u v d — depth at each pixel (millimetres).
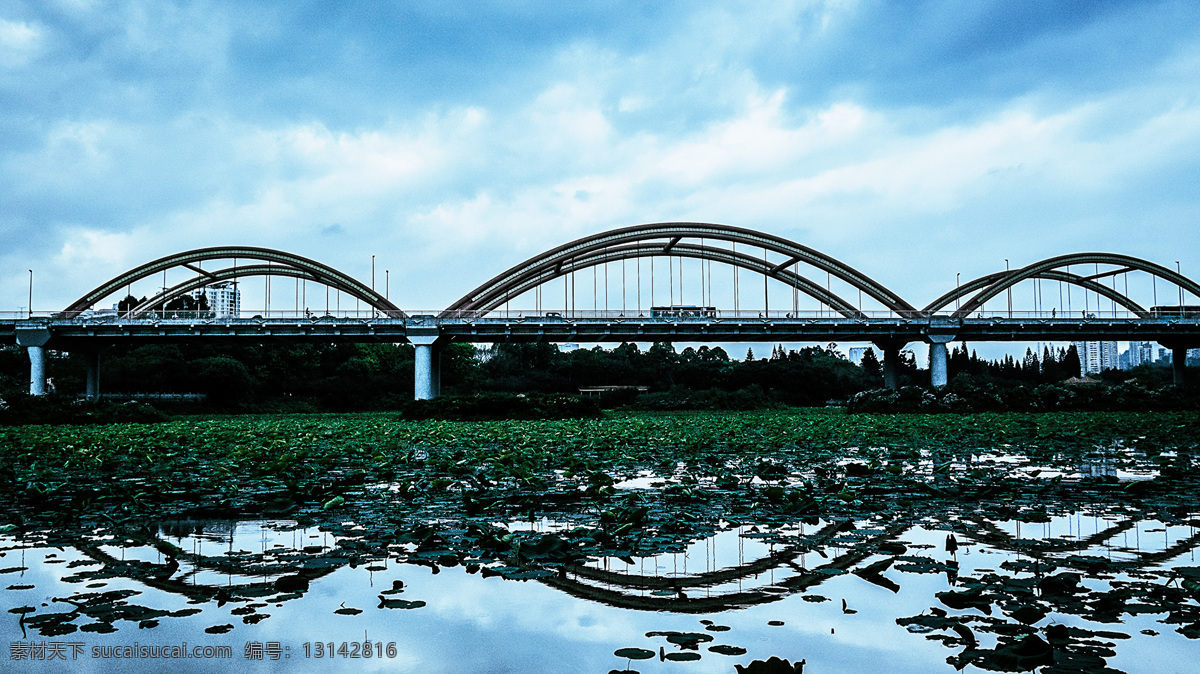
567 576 5336
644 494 8953
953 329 59469
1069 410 42469
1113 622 4199
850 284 61562
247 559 5785
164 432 22688
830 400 80750
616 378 88938
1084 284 69688
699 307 57781
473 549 6062
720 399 66812
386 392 77938
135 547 6254
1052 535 6535
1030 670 3459
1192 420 26719
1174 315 62875
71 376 70875
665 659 3666
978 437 19000
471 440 18156
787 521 7148
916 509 7848
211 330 55312
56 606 4594
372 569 5555
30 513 7914
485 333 57531
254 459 13047
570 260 61125
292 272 60781
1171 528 6824
